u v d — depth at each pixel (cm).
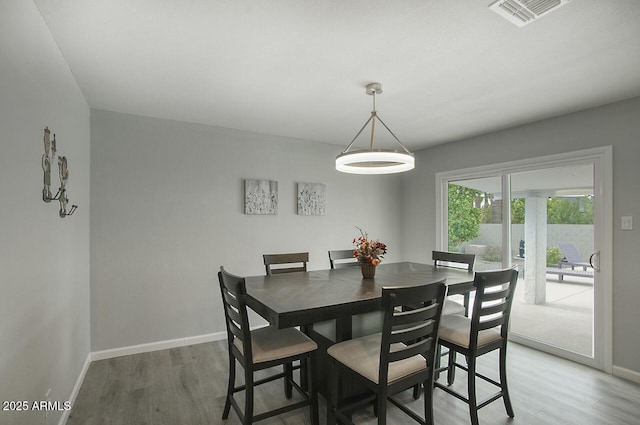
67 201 215
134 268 318
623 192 274
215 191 362
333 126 363
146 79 241
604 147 286
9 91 129
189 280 346
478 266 404
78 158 252
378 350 190
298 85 252
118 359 304
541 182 339
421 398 240
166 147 336
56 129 190
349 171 285
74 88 237
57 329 192
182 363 297
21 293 141
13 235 132
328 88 257
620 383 262
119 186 312
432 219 461
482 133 388
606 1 153
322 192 436
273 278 267
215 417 216
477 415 214
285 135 402
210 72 230
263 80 243
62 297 203
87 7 157
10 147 130
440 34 182
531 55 205
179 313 340
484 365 295
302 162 423
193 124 350
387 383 165
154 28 176
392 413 222
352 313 191
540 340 334
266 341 200
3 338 124
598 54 203
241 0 153
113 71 227
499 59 211
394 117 329
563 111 308
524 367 291
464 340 206
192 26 174
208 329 355
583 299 304
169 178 337
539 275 339
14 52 133
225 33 181
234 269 372
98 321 302
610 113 284
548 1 153
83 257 271
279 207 404
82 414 217
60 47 193
